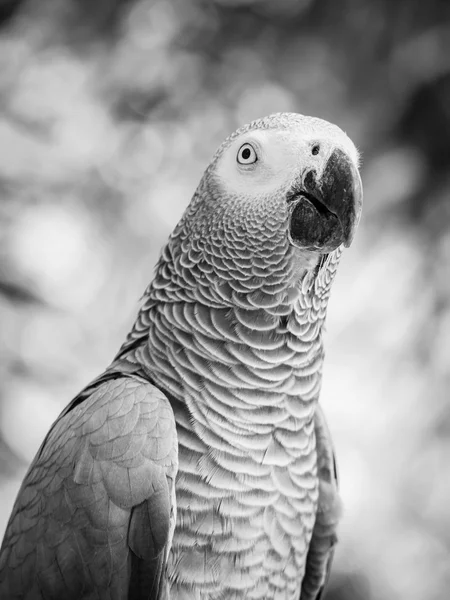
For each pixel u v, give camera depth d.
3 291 1.21
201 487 0.62
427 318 1.11
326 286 0.65
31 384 1.17
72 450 0.62
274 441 0.63
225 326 0.63
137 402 0.62
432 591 1.10
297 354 0.64
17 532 0.63
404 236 1.13
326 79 1.26
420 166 1.14
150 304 0.65
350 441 1.14
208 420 0.62
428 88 1.15
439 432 1.12
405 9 1.18
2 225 1.25
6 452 1.12
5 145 1.28
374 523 1.13
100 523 0.61
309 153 0.64
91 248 1.28
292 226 0.64
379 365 1.13
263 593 0.63
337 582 1.13
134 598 0.61
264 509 0.62
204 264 0.64
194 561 0.62
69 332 1.22
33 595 0.62
